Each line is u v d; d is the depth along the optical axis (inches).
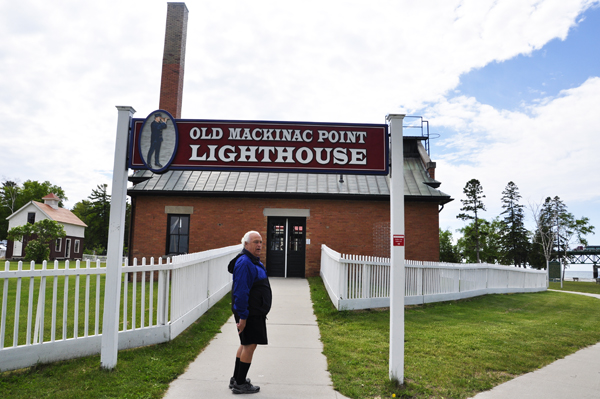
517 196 2097.7
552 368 225.1
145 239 638.5
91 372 187.9
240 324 167.6
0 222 2389.3
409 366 214.4
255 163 224.1
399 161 209.9
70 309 328.8
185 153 223.6
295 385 187.2
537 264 1945.1
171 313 251.3
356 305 373.4
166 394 171.8
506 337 291.7
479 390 186.7
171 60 772.6
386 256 639.8
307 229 643.5
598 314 465.4
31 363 189.3
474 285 581.6
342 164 222.5
